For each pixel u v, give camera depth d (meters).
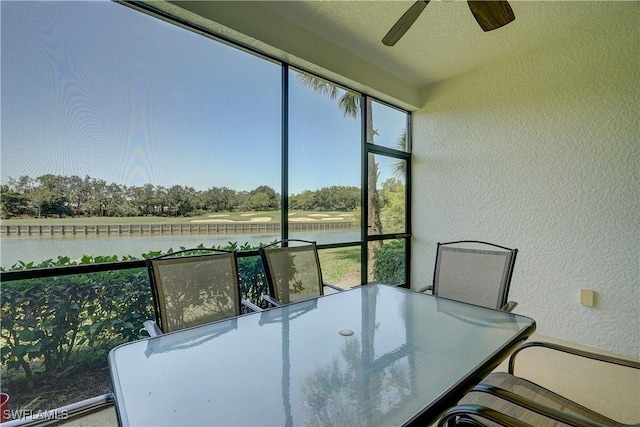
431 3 2.30
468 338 1.40
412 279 4.08
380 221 3.81
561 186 2.85
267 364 1.16
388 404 0.95
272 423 0.86
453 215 3.66
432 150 3.86
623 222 2.54
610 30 2.57
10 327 1.63
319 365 1.16
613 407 1.86
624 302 2.53
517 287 3.12
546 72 2.92
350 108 3.45
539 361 2.44
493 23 1.93
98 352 1.89
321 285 2.42
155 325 1.55
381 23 2.61
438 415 0.93
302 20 2.59
